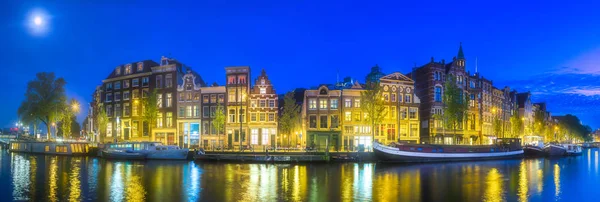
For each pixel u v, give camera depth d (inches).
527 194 1509.6
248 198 1396.4
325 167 2326.5
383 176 1929.1
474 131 3890.3
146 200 1364.4
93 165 2422.5
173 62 3636.8
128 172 2053.4
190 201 1350.9
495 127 4099.4
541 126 5757.9
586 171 2308.1
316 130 3297.2
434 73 3686.0
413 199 1390.3
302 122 3422.7
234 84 3388.3
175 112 3523.6
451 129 3580.2
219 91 3417.8
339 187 1608.0
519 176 1987.0
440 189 1578.5
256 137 3331.7
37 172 2068.2
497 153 3051.2
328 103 3334.2
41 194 1460.4
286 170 2160.4
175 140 3489.2
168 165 2402.8
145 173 2011.6
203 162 2571.4
